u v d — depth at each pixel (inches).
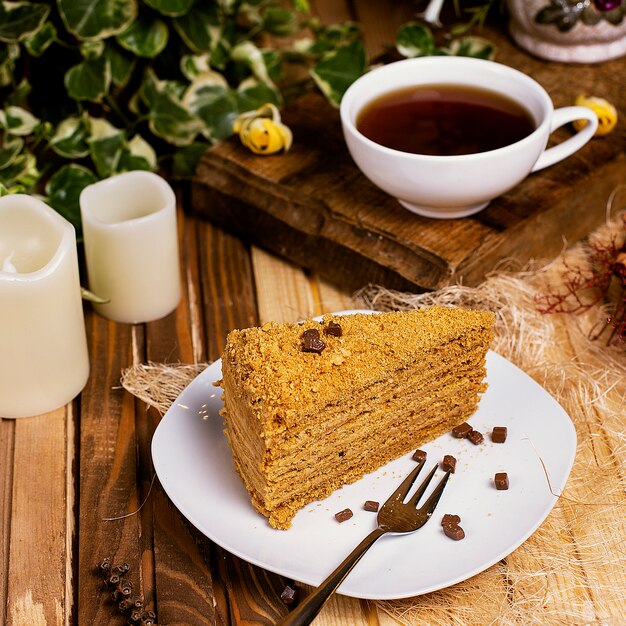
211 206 39.0
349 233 36.7
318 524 31.7
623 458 33.6
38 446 34.0
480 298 35.9
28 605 31.3
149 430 34.3
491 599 31.2
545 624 30.7
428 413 33.1
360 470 32.8
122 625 30.9
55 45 40.9
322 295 37.5
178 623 30.8
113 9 38.9
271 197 37.7
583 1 40.1
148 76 40.2
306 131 39.4
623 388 35.2
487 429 33.5
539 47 41.6
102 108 41.9
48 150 41.3
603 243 38.5
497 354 34.7
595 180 37.9
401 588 30.3
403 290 36.0
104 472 33.4
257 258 38.6
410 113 36.9
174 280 36.8
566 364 35.3
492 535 31.4
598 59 41.3
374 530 31.3
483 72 36.9
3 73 39.7
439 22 43.2
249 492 31.9
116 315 36.7
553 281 37.7
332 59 40.3
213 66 41.8
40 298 33.2
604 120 38.5
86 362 35.2
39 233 34.3
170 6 39.1
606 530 32.3
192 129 40.2
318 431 31.4
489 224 36.4
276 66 41.9
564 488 33.0
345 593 30.2
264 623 31.0
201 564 31.8
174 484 32.0
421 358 32.3
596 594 31.3
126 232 35.4
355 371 31.7
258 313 37.1
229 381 32.2
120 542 32.2
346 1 45.8
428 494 32.4
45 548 32.2
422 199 35.6
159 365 35.5
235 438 32.2
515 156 34.8
